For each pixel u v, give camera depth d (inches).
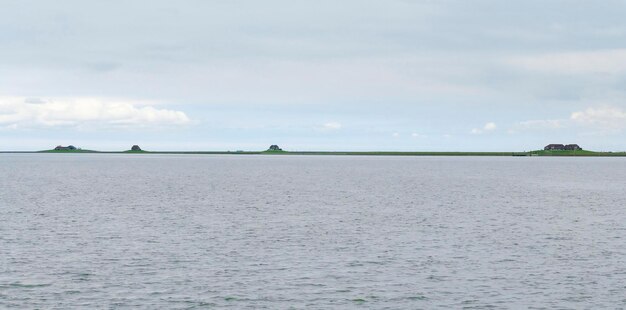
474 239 2133.4
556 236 2204.7
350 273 1612.9
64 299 1363.2
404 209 3100.4
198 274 1593.3
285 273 1608.0
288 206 3238.2
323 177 6653.5
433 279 1557.6
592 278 1567.4
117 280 1526.8
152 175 7116.1
